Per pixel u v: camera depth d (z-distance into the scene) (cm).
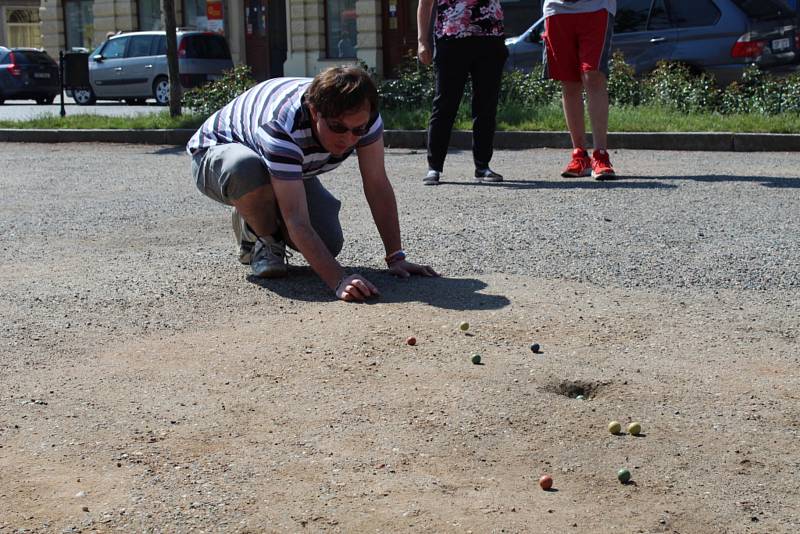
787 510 277
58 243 631
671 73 1453
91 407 348
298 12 2719
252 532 264
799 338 418
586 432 326
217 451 312
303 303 469
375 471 297
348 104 432
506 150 1192
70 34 3198
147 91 2462
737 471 300
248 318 447
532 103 1433
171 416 339
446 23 847
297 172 465
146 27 3003
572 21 860
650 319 442
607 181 859
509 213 697
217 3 2905
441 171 880
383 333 421
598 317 444
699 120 1214
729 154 1081
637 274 518
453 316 444
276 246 514
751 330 428
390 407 345
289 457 307
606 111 867
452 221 668
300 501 279
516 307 457
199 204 792
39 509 276
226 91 1606
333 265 475
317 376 374
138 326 439
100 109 2261
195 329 434
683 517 273
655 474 297
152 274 532
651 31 1532
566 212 696
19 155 1262
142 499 281
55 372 384
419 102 1497
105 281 519
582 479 294
